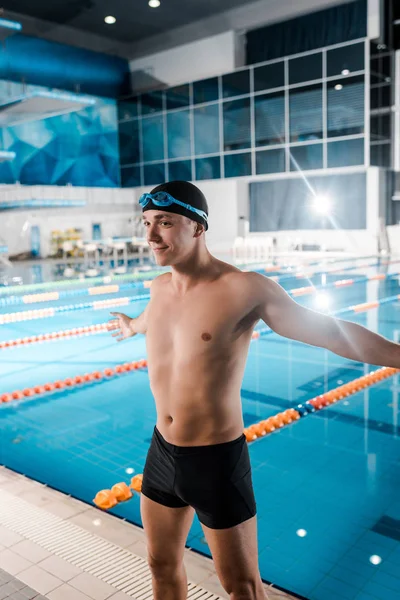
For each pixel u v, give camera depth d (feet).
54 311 28.12
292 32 50.78
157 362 4.19
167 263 3.93
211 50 55.47
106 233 64.28
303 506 8.73
